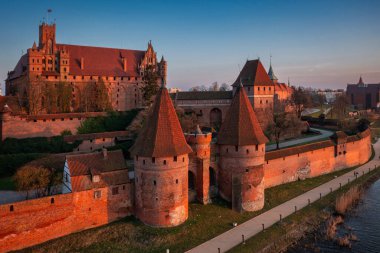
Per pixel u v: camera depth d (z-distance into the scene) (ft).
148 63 424.46
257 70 360.07
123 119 344.90
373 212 198.29
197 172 187.93
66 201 152.46
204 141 185.98
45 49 364.38
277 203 200.23
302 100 468.75
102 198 162.50
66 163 169.37
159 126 160.25
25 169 187.01
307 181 243.81
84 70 380.78
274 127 313.94
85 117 317.42
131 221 165.58
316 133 388.98
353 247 158.92
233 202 183.11
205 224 165.17
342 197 202.90
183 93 385.50
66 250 141.49
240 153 182.29
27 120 280.92
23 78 357.82
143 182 161.07
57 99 342.44
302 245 160.56
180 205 162.50
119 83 403.75
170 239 149.89
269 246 152.76
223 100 370.73
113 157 172.55
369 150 334.03
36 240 145.48
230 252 142.31
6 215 138.10
